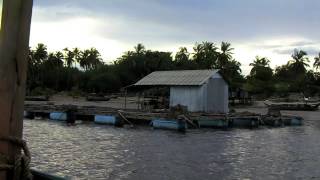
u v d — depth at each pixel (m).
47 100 76.19
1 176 3.42
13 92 3.44
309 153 23.39
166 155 21.52
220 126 37.00
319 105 69.19
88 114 39.38
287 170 18.39
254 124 39.38
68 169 17.34
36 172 5.10
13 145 3.48
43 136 27.86
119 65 103.38
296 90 101.81
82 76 105.69
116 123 36.50
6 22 3.37
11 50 3.39
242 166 19.08
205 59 103.81
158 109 42.91
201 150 23.56
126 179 15.91
